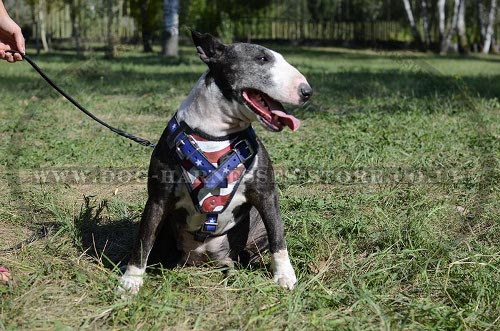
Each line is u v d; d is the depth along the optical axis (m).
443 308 3.37
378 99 10.45
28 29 27.83
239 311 3.31
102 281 3.64
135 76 14.26
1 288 3.43
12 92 11.51
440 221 4.81
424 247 4.19
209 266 4.04
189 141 3.55
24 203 5.10
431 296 3.60
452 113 8.95
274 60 3.48
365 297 3.33
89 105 10.03
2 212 4.90
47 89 11.53
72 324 3.17
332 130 7.88
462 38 30.34
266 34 30.34
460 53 29.97
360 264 3.99
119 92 11.67
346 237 4.48
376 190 5.55
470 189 5.47
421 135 7.36
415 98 10.23
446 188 5.54
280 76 3.43
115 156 6.74
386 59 21.22
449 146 6.91
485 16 33.06
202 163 3.53
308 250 4.18
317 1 30.72
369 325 3.18
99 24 23.62
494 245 4.36
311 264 3.99
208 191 3.58
